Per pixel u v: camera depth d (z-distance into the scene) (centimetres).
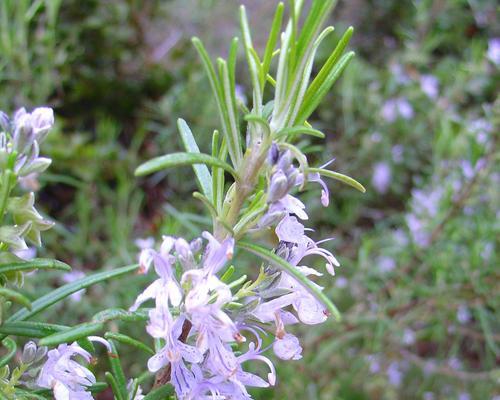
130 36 48
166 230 30
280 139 13
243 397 13
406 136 48
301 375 34
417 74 51
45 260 13
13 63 37
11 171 12
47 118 13
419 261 37
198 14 54
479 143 34
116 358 14
